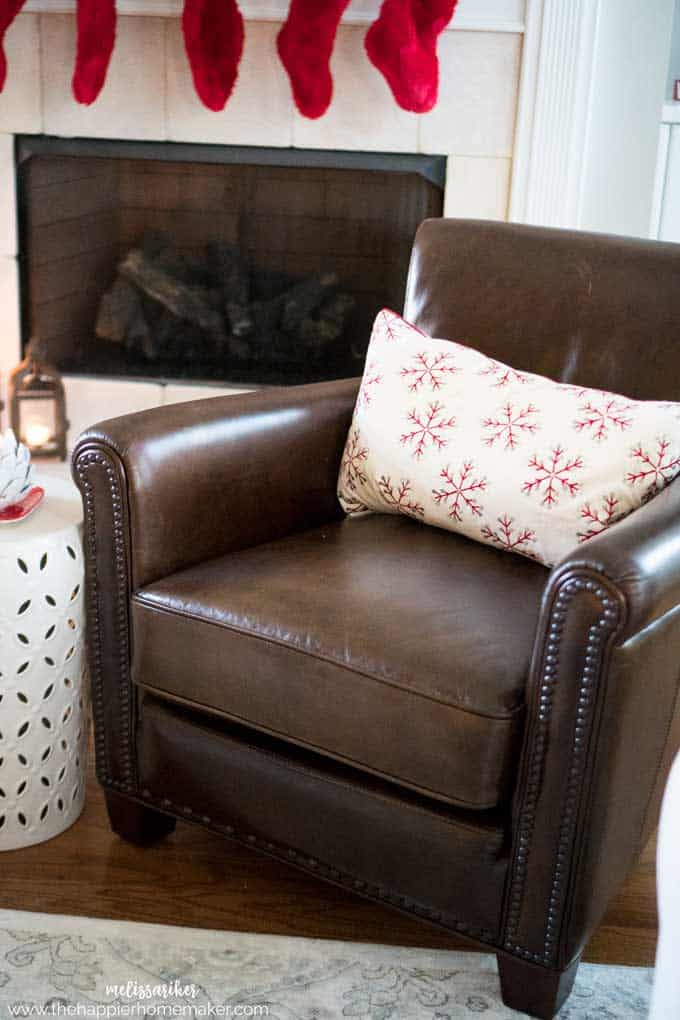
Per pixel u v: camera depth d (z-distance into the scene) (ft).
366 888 4.55
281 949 4.65
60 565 4.95
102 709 5.14
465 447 5.08
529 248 5.84
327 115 8.53
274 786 4.66
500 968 4.37
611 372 5.47
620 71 8.23
